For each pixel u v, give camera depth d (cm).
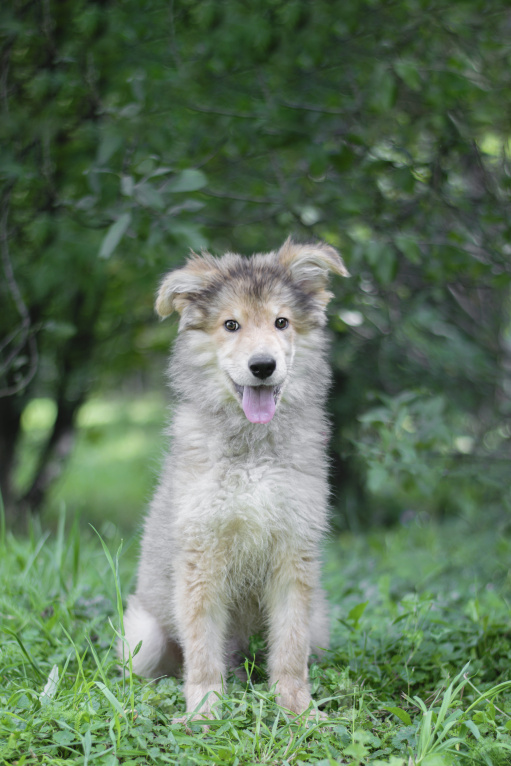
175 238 553
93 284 751
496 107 614
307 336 434
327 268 448
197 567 403
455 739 318
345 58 646
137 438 1836
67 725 327
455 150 649
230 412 412
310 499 407
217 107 645
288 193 646
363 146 641
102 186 611
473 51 644
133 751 313
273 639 413
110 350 971
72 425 1020
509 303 908
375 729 356
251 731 356
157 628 454
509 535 827
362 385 865
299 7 619
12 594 513
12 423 989
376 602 600
